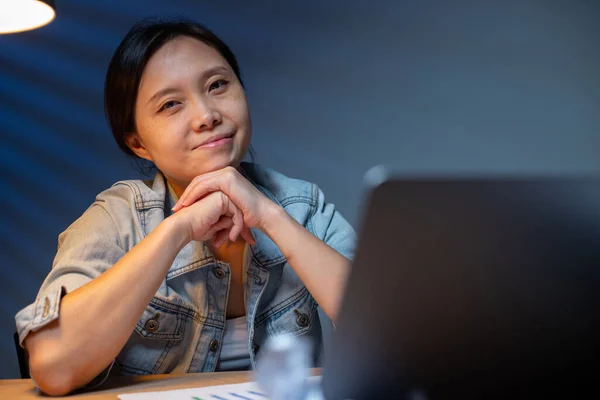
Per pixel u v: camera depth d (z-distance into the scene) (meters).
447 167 2.92
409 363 0.56
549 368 0.55
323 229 1.33
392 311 0.54
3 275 2.85
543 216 0.50
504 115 2.92
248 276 1.20
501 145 2.92
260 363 0.65
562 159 2.92
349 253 1.31
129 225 1.16
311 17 2.95
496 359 0.55
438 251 0.51
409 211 0.50
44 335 0.89
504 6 2.93
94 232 1.11
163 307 1.11
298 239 1.08
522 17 2.93
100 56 2.88
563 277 0.52
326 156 2.92
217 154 1.12
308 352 0.66
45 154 2.89
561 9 2.92
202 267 1.16
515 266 0.52
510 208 0.50
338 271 1.07
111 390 0.89
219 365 1.18
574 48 2.91
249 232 1.13
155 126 1.12
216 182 1.08
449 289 0.52
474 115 2.92
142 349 1.11
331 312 1.05
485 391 0.56
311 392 0.64
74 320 0.89
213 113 1.11
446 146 2.93
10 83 2.90
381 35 2.94
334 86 2.94
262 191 1.34
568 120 2.91
